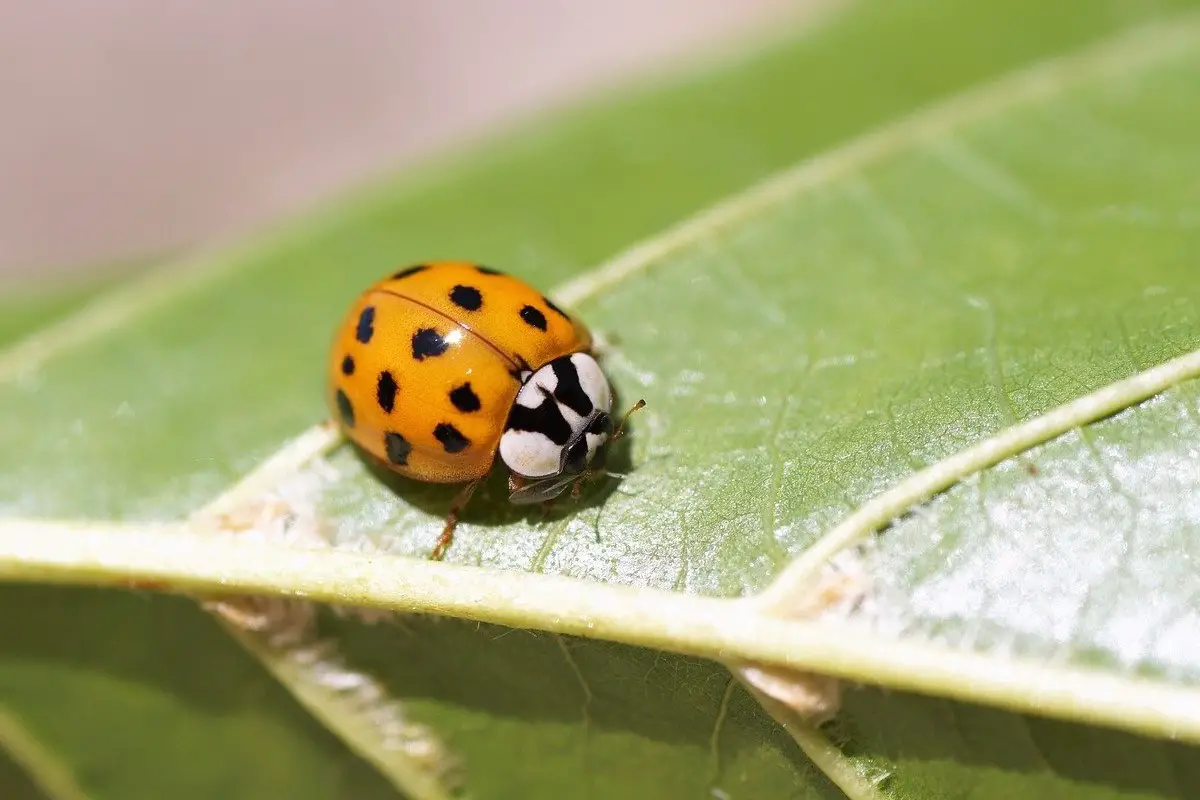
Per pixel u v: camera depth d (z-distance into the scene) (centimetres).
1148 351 8
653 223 8
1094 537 8
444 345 8
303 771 8
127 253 15
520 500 8
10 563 8
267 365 8
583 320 8
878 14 9
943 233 8
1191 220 8
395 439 8
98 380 8
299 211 9
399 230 9
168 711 8
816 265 8
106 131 16
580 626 8
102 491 8
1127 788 7
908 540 8
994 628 7
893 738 8
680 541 8
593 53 17
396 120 17
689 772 8
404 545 8
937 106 9
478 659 8
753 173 9
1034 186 8
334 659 8
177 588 8
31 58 16
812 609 8
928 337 8
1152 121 8
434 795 8
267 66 17
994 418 8
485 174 9
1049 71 9
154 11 17
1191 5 9
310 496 8
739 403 8
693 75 9
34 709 8
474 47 17
